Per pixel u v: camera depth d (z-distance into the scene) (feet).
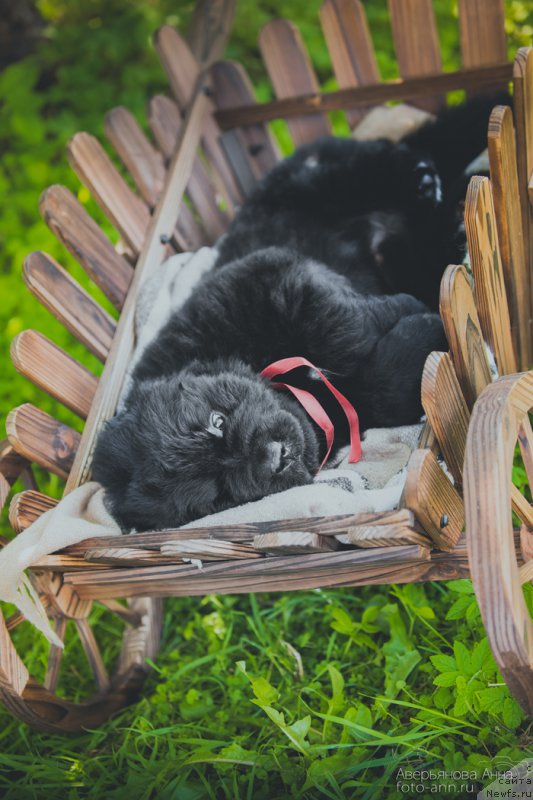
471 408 3.79
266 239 5.03
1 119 7.32
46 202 4.52
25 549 3.88
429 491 3.59
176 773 4.07
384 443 4.33
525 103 4.09
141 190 5.01
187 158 5.14
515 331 4.32
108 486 4.17
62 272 4.47
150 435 4.14
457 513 3.75
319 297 4.41
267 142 5.51
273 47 5.37
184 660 4.66
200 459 4.12
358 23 5.24
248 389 4.26
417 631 4.37
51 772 4.17
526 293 4.40
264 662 4.53
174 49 5.34
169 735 4.28
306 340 4.42
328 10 5.25
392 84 5.23
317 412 4.25
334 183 5.09
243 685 4.43
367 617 4.38
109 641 4.85
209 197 5.32
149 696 4.59
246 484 4.11
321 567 3.74
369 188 5.08
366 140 5.20
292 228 5.07
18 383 5.91
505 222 4.00
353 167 5.06
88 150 4.72
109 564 3.97
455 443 3.72
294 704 4.28
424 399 3.57
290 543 3.59
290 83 5.40
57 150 7.04
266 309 4.45
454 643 4.01
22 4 7.84
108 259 4.70
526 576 3.60
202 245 5.23
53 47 7.63
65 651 4.77
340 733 4.08
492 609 3.33
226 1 5.50
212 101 5.46
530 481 3.68
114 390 4.47
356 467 4.27
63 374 4.36
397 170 5.01
